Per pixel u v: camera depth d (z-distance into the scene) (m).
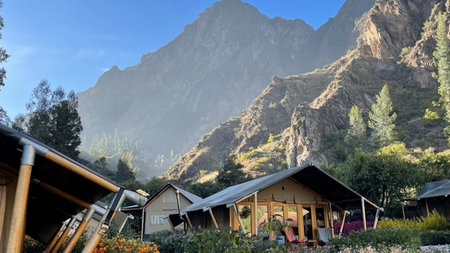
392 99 136.62
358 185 36.97
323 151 124.19
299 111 139.75
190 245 6.82
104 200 37.59
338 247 13.02
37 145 4.10
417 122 117.94
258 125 183.75
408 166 37.69
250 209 16.66
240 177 86.75
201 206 18.61
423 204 33.19
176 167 193.25
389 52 157.75
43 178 5.27
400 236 12.74
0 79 36.47
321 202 18.02
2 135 4.03
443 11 145.25
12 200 5.41
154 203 38.41
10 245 3.65
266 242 6.30
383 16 163.50
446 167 44.94
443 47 104.56
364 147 116.62
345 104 141.50
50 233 8.05
